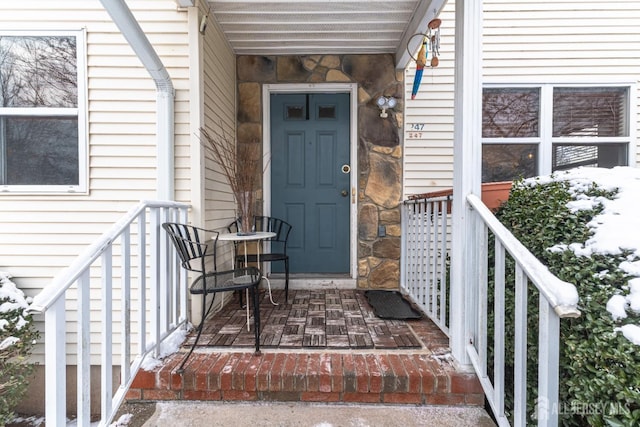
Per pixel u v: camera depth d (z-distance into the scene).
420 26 2.58
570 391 1.24
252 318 2.47
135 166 2.57
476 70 1.72
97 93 2.55
